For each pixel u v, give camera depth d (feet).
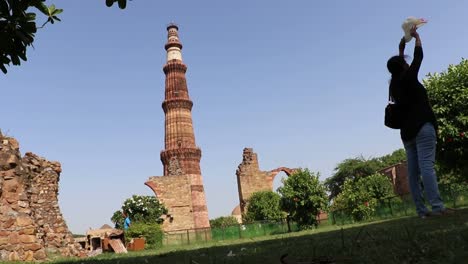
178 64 187.62
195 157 172.76
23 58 14.75
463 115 62.03
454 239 10.62
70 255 49.47
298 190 84.94
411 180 17.72
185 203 124.36
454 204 61.87
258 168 159.33
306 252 13.75
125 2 15.30
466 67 63.82
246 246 25.11
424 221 16.43
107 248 64.69
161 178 125.59
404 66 17.42
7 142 38.86
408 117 16.79
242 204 155.53
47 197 52.75
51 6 14.85
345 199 88.22
